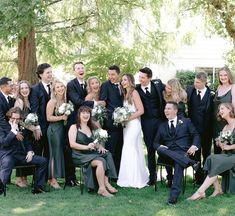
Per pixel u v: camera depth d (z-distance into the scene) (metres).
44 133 6.73
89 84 6.96
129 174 6.82
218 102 6.66
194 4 12.35
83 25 12.44
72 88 6.87
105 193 6.21
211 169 6.04
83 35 12.48
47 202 5.89
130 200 5.96
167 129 6.50
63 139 6.70
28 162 6.33
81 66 6.93
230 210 5.47
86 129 6.53
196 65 21.05
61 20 12.84
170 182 6.75
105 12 11.74
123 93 6.99
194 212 5.42
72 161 6.62
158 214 5.35
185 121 6.51
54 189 6.62
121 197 6.13
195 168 6.12
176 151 6.35
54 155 6.63
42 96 6.71
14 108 6.29
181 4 12.70
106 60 13.19
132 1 12.00
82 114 6.45
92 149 6.32
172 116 6.50
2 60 13.13
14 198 6.09
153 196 6.19
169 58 13.74
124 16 12.30
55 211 5.48
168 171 6.74
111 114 6.90
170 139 6.46
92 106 6.82
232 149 6.21
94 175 6.34
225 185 6.25
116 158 7.09
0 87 6.57
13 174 7.88
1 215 5.32
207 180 6.04
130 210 5.50
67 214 5.36
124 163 6.85
